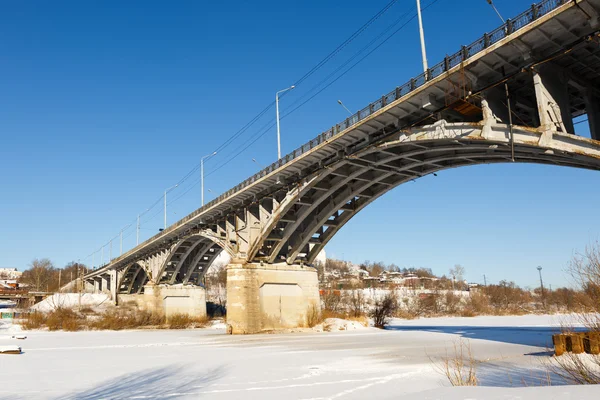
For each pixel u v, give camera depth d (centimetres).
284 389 1602
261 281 5022
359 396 1443
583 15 2205
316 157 4047
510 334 3872
